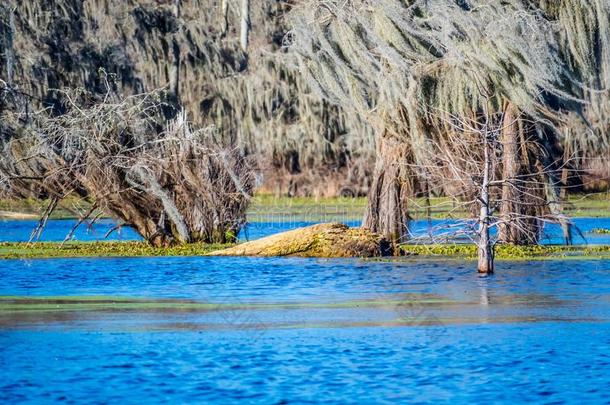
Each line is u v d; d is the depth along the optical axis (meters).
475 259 92.94
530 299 68.25
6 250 104.19
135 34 161.38
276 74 174.00
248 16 181.62
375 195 101.56
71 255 98.56
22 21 146.50
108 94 113.31
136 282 78.00
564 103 100.88
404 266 87.69
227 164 105.38
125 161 102.50
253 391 45.78
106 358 51.22
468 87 96.25
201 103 166.25
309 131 174.38
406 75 97.06
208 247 105.81
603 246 102.88
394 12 96.62
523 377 48.16
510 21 95.56
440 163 97.06
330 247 96.50
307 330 57.84
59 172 101.44
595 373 48.81
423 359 51.25
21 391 45.59
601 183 160.62
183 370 49.19
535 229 101.12
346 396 45.12
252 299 69.06
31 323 59.69
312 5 101.25
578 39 98.81
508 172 98.75
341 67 99.81
